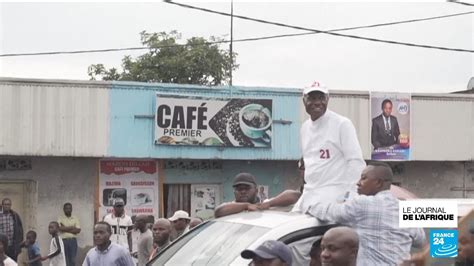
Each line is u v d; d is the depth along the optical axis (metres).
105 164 19.69
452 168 23.05
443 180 22.98
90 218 19.50
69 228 18.78
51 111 18.77
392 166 22.50
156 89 19.66
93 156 19.11
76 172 19.47
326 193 6.42
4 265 9.22
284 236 5.75
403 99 21.69
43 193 19.22
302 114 20.81
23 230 18.92
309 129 6.68
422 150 21.94
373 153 21.38
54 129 18.78
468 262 5.68
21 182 19.17
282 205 7.00
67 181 19.41
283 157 20.62
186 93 19.88
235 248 5.87
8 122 18.42
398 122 21.62
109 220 16.73
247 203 7.04
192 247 6.45
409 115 21.75
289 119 20.69
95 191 19.56
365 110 21.33
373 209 5.72
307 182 6.63
